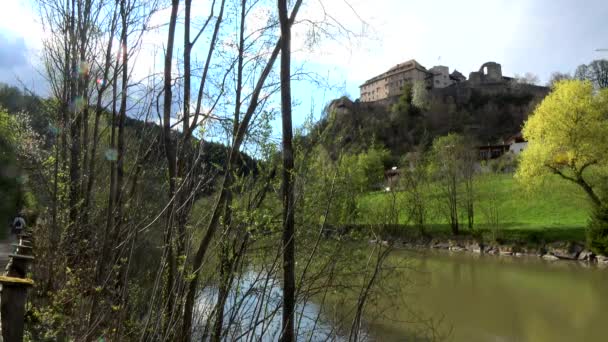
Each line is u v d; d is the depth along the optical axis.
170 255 4.31
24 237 10.09
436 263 30.55
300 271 5.89
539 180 36.59
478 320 15.72
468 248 38.59
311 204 5.93
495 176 46.19
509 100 113.88
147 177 6.02
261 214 5.16
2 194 17.28
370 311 7.53
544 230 37.31
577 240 34.41
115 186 5.14
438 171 39.84
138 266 5.50
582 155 33.72
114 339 4.07
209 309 5.03
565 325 15.80
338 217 6.07
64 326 4.94
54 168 8.26
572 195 36.75
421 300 15.97
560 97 34.72
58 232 7.19
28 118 9.69
